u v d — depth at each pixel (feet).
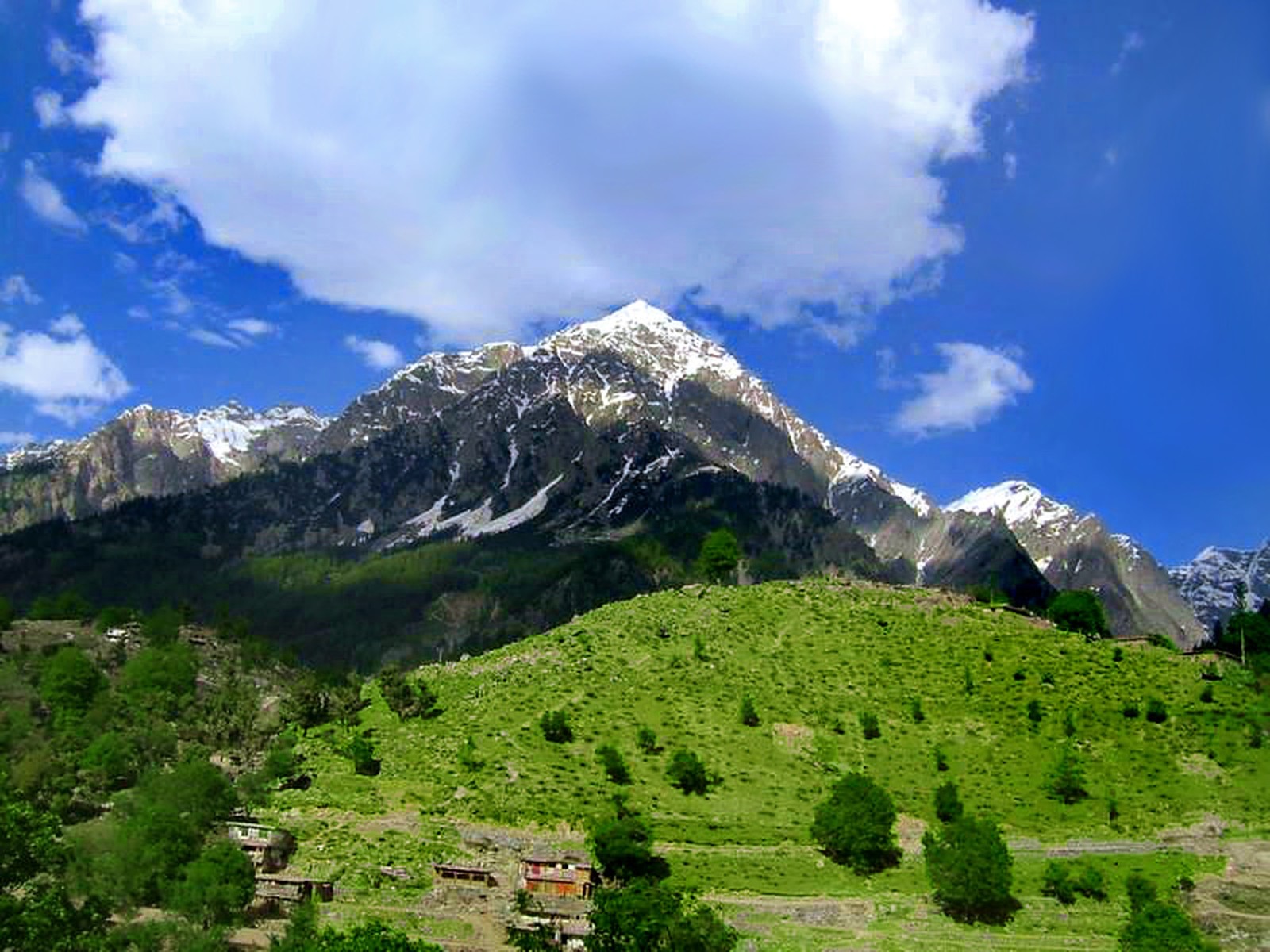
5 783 389.60
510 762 572.51
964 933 428.97
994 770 586.45
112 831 399.03
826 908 446.60
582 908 423.64
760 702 651.66
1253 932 428.15
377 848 472.85
